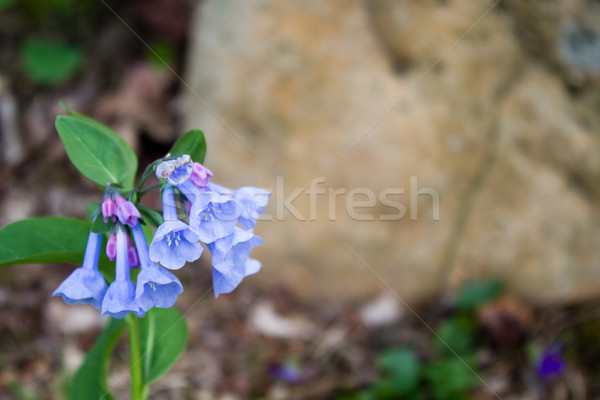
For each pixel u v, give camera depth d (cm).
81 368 30
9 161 55
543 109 46
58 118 26
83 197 54
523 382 42
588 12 44
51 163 55
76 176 55
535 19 45
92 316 45
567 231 47
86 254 24
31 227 26
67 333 43
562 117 46
